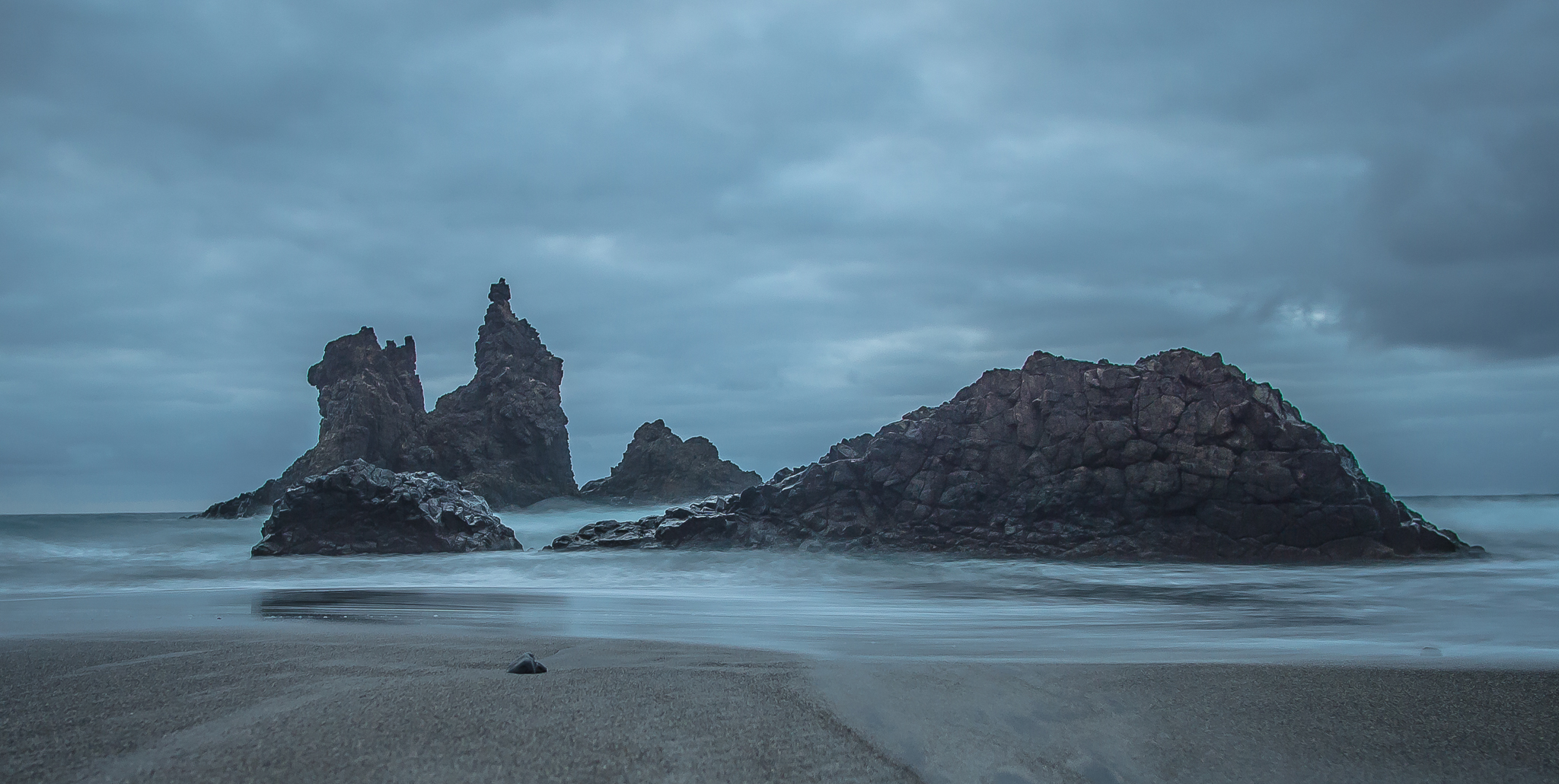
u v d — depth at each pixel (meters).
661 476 55.38
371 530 25.66
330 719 3.93
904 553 24.09
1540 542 24.39
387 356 55.47
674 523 27.09
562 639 7.42
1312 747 3.83
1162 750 3.75
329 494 25.97
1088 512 23.62
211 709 4.13
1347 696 4.74
